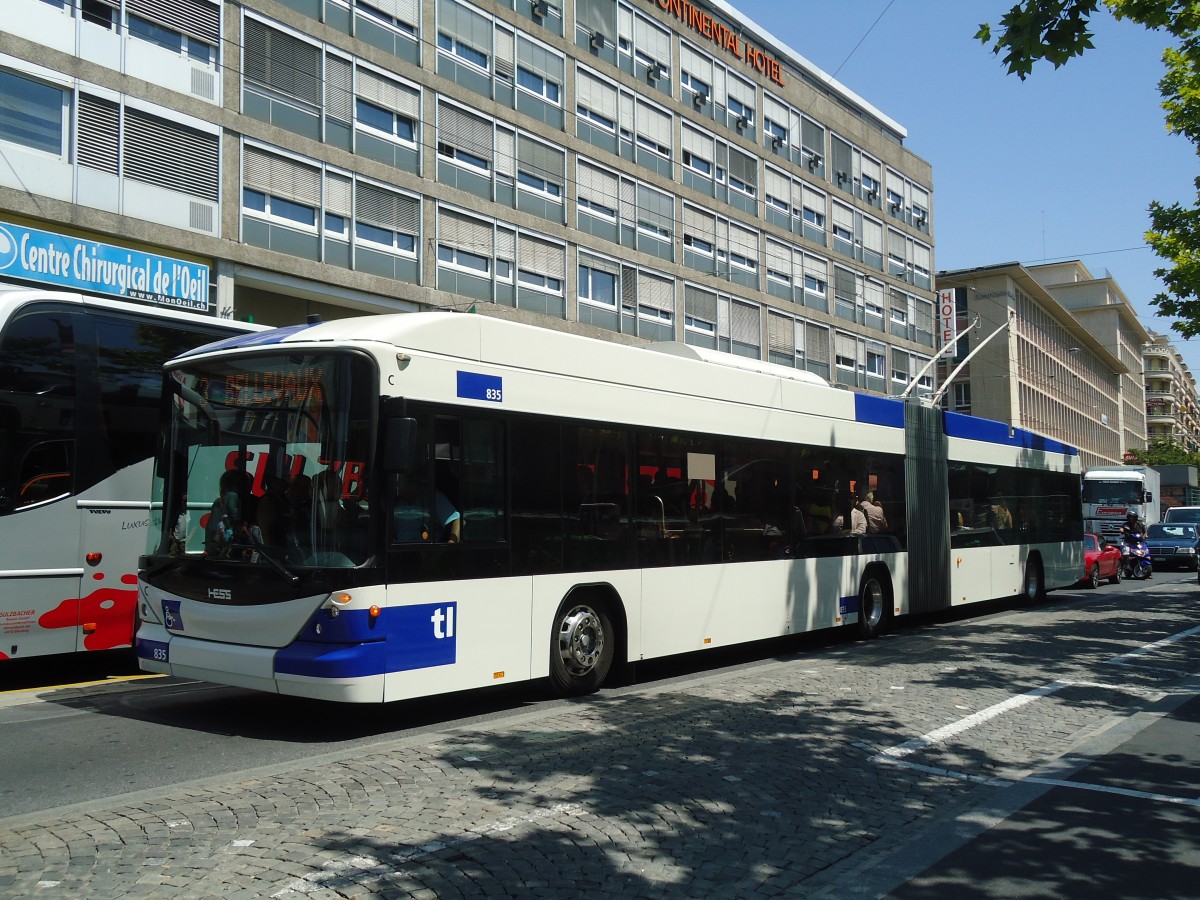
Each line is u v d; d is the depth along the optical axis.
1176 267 22.03
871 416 14.05
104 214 19.12
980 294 64.38
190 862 4.55
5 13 17.83
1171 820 5.75
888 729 7.87
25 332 9.49
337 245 23.39
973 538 16.67
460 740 7.19
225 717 8.18
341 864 4.55
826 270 41.75
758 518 11.51
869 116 45.59
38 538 9.41
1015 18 7.21
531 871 4.58
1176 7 9.68
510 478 8.36
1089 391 90.50
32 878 4.34
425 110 25.47
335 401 7.28
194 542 7.83
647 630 9.78
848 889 4.61
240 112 21.41
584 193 30.36
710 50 35.78
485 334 8.29
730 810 5.66
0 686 9.75
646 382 10.02
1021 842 5.34
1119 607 19.11
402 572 7.32
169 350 10.59
